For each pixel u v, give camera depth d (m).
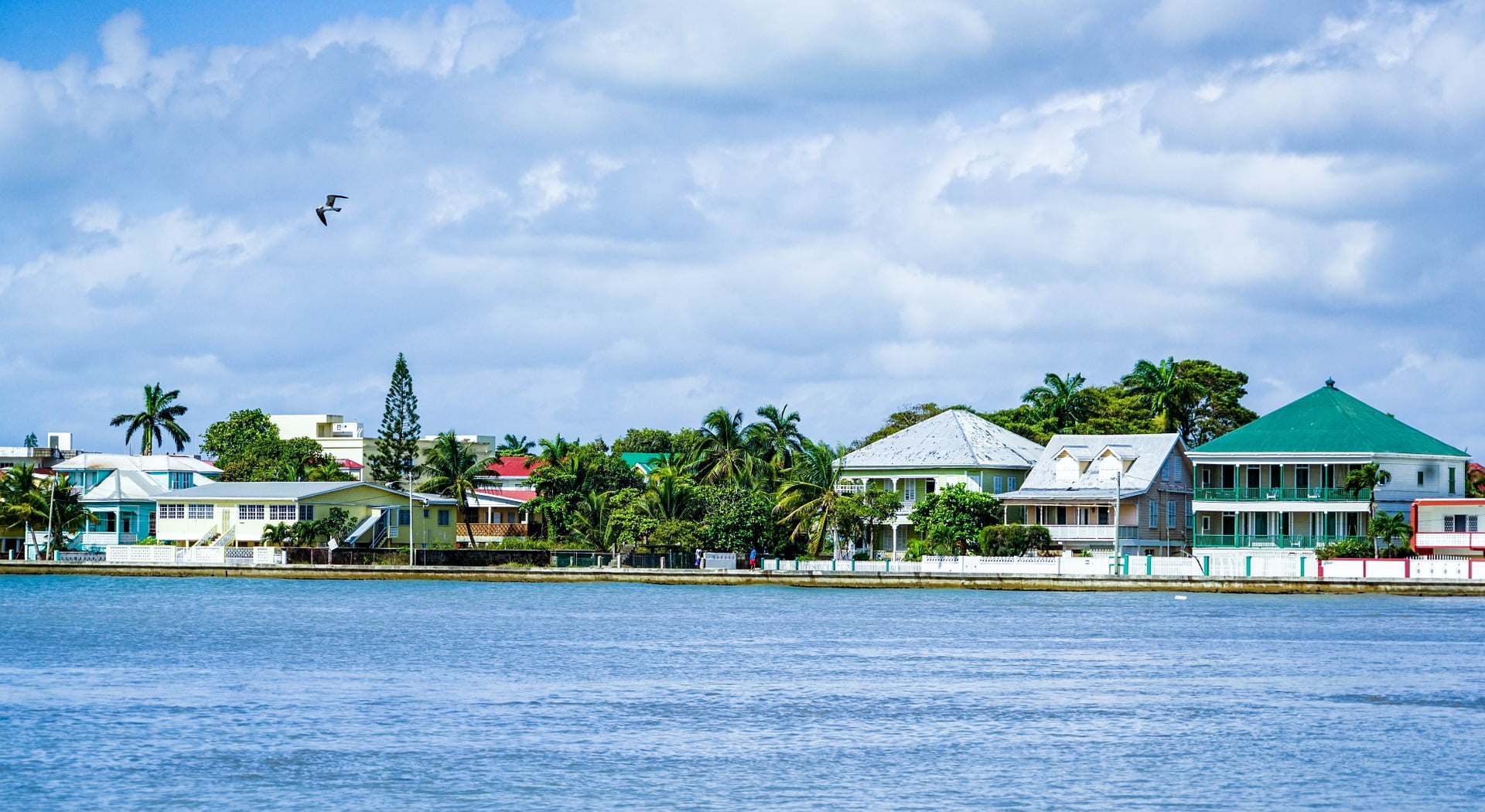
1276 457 169.25
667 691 78.06
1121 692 77.94
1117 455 169.25
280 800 53.81
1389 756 61.22
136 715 69.69
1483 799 54.59
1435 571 143.00
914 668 87.75
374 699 75.00
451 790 55.16
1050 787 55.91
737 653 96.25
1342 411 172.50
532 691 77.94
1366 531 165.62
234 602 144.50
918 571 155.88
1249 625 115.31
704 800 54.00
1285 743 63.94
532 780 56.84
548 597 151.75
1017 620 120.88
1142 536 166.38
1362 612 126.81
